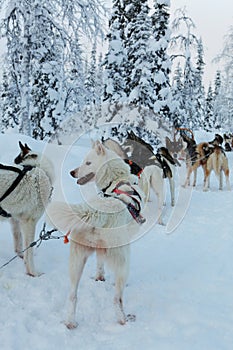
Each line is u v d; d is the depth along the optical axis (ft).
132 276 13.37
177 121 52.65
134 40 50.14
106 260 9.83
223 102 89.71
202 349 8.65
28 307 10.52
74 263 9.77
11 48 38.81
